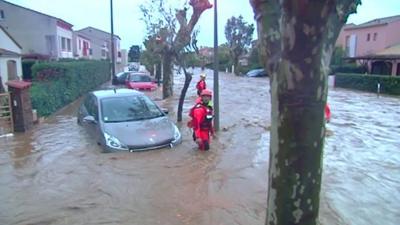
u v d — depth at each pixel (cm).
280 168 230
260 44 243
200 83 1628
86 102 1116
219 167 731
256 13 245
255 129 1140
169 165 736
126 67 5722
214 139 980
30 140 984
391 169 739
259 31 243
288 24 204
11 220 504
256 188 623
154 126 873
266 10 236
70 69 1852
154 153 808
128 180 654
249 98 2152
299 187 226
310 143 220
